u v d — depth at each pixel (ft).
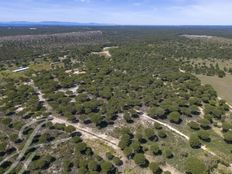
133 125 195.00
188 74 301.84
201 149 167.94
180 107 217.56
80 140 174.91
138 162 152.15
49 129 187.83
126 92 254.27
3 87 278.46
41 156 160.66
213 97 244.01
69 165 153.28
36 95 250.57
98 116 195.42
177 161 156.76
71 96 247.91
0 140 176.24
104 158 161.17
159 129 188.55
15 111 217.77
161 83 273.33
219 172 146.61
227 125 188.14
